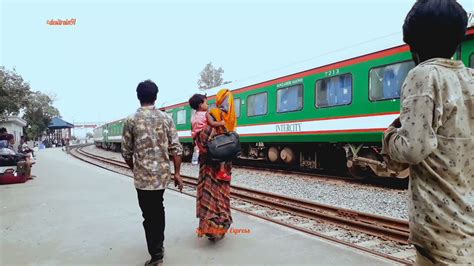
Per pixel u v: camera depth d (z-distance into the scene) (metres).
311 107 10.77
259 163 16.59
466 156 1.51
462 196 1.50
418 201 1.58
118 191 7.98
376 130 8.73
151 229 3.47
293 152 12.49
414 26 1.64
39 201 6.75
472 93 1.53
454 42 1.60
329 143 11.09
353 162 9.57
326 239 4.30
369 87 8.93
